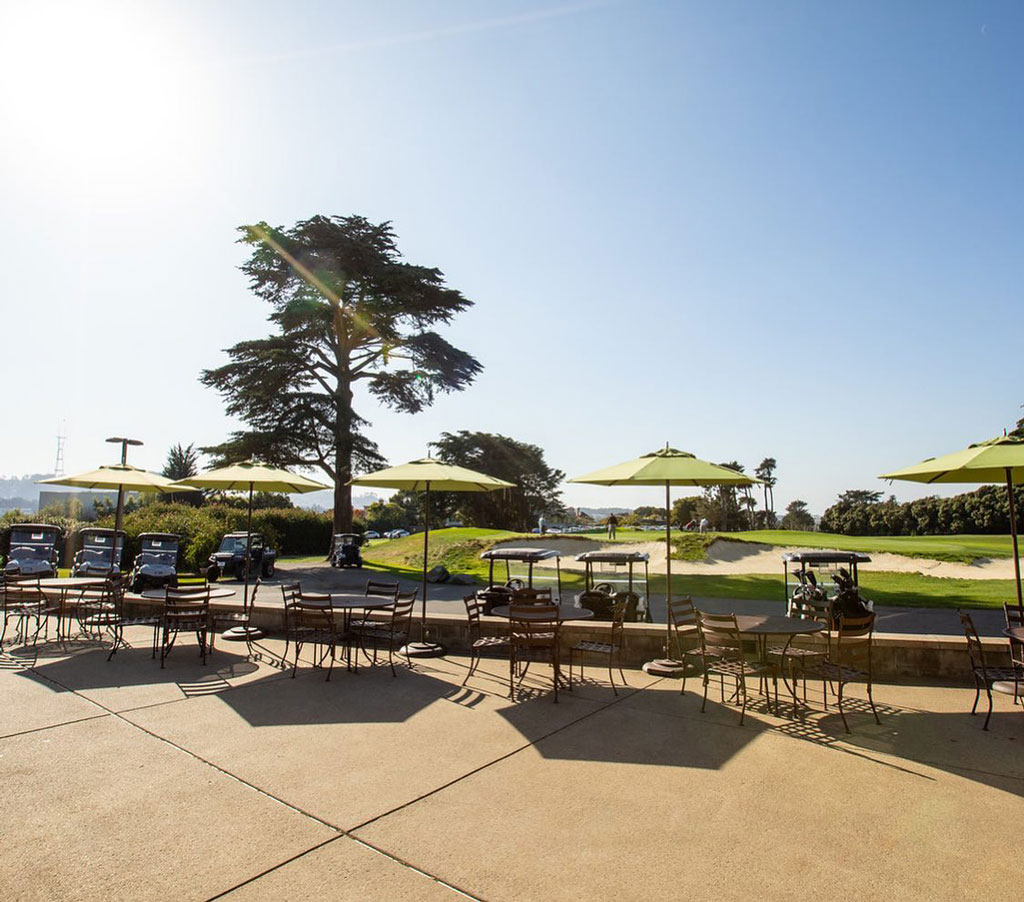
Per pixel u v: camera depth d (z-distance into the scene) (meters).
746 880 3.77
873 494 103.06
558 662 7.60
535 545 35.00
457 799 4.84
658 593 22.25
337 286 35.78
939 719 6.82
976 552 28.09
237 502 47.97
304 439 35.59
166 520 30.17
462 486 11.12
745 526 87.31
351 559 32.56
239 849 4.09
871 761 5.64
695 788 5.06
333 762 5.55
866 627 6.94
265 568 28.22
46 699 7.42
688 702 7.47
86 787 5.02
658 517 99.38
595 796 4.91
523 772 5.36
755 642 9.14
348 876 3.79
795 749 5.93
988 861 3.98
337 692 7.79
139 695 7.60
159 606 12.71
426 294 37.22
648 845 4.17
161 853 4.04
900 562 27.41
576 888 3.68
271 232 35.19
